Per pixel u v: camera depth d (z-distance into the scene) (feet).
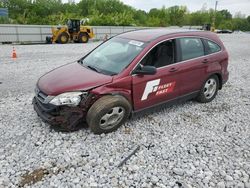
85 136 13.51
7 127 14.43
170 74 15.38
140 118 16.01
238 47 61.46
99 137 13.51
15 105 17.78
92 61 15.90
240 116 16.98
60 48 54.95
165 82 15.33
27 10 161.17
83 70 14.70
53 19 144.77
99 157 11.92
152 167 11.35
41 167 11.12
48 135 13.52
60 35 72.84
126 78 13.73
